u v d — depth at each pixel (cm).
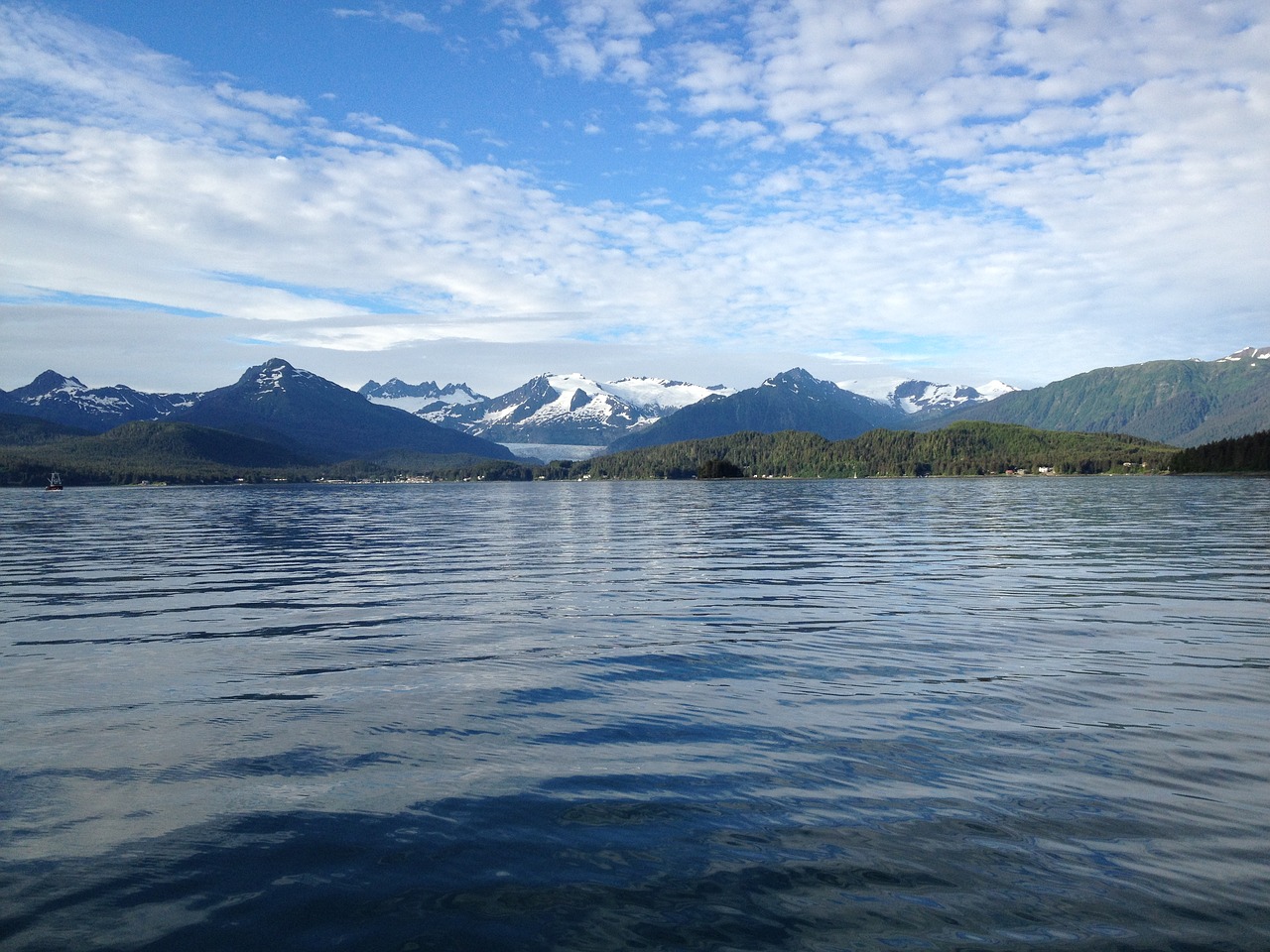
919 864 863
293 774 1137
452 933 755
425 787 1085
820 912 779
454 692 1559
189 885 839
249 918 779
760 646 1952
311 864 881
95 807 1027
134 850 913
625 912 785
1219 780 1065
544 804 1027
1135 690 1504
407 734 1308
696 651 1905
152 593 3011
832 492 17512
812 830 945
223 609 2614
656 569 3650
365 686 1608
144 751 1236
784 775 1109
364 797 1054
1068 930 742
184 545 5319
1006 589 2859
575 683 1617
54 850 912
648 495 17838
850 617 2338
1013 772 1108
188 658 1873
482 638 2094
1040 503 10425
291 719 1391
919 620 2272
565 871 864
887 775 1102
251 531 6962
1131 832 924
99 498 18425
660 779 1104
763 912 781
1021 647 1897
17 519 9281
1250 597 2606
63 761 1193
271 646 2017
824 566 3678
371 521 8725
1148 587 2861
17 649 2000
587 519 8475
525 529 6962
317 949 730
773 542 5050
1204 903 777
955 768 1126
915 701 1453
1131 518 6869
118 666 1795
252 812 1011
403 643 2038
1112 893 799
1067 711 1379
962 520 7200
